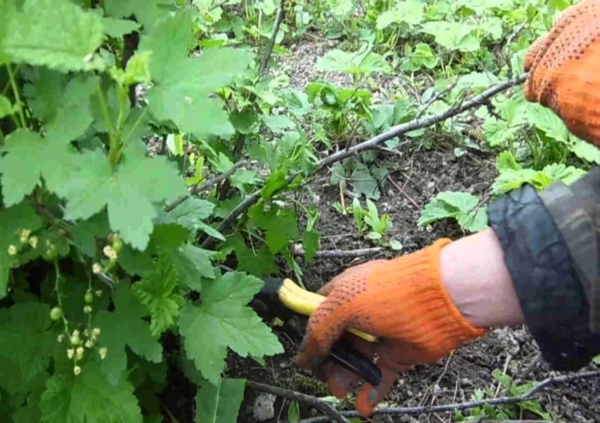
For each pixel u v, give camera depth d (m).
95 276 1.01
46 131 0.80
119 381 0.96
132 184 0.73
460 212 1.73
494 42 2.36
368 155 1.94
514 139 2.01
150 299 0.90
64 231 0.88
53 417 0.94
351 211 1.83
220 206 1.49
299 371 1.50
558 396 1.51
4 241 0.84
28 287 1.05
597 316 0.98
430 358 1.14
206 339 1.05
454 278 1.06
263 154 1.54
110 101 0.83
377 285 1.11
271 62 1.71
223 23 1.93
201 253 1.12
